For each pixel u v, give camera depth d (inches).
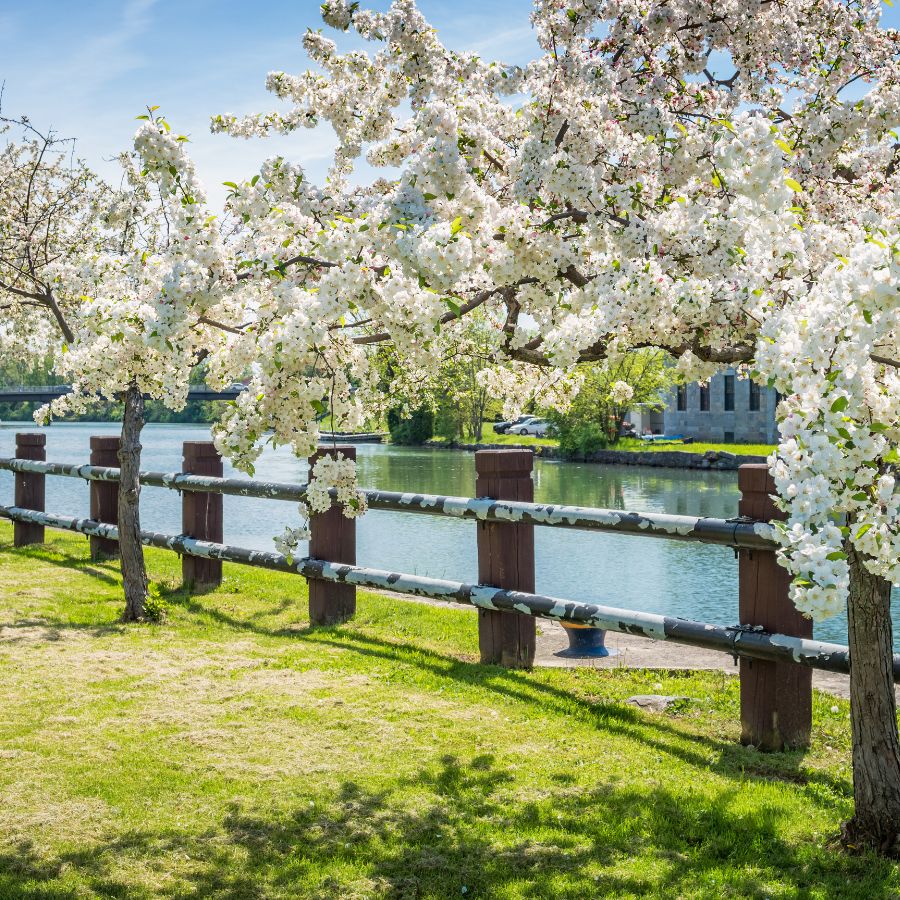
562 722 224.8
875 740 160.2
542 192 188.7
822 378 126.4
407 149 231.6
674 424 2186.3
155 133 174.7
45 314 510.3
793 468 124.6
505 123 220.7
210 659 273.6
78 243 431.5
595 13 214.7
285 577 404.2
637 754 206.2
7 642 289.0
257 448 182.7
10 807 177.0
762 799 181.3
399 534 720.3
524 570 267.3
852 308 127.0
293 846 163.8
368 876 154.3
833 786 189.9
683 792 184.5
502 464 264.5
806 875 152.9
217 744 207.9
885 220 179.2
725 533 204.8
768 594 202.7
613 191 182.7
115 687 246.1
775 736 208.1
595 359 187.6
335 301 157.8
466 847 163.3
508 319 195.2
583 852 161.5
